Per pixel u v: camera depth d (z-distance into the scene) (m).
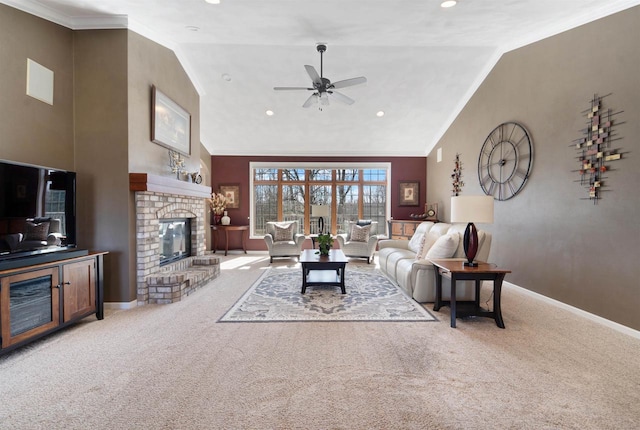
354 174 7.88
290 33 3.83
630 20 2.78
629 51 2.77
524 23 3.49
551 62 3.62
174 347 2.43
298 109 6.03
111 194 3.37
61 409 1.68
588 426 1.57
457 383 1.94
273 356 2.28
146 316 3.12
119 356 2.28
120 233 3.38
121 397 1.79
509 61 4.33
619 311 2.80
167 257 4.32
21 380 1.96
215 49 4.39
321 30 3.73
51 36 3.16
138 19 3.43
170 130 4.26
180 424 1.57
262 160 7.70
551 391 1.86
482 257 3.33
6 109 2.76
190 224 5.05
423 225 5.05
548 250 3.63
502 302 3.62
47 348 2.41
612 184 2.89
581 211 3.21
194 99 5.14
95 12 3.23
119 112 3.37
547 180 3.66
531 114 3.93
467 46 4.30
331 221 7.86
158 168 3.98
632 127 2.73
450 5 3.13
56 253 2.69
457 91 5.43
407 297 3.80
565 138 3.42
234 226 7.36
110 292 3.38
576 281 3.25
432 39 4.01
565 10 3.14
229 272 5.29
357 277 4.91
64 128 3.28
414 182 7.74
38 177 2.63
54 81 3.18
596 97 3.07
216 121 6.45
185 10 3.24
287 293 3.98
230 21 3.50
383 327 2.84
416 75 5.02
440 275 3.27
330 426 1.56
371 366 2.14
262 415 1.64
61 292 2.60
